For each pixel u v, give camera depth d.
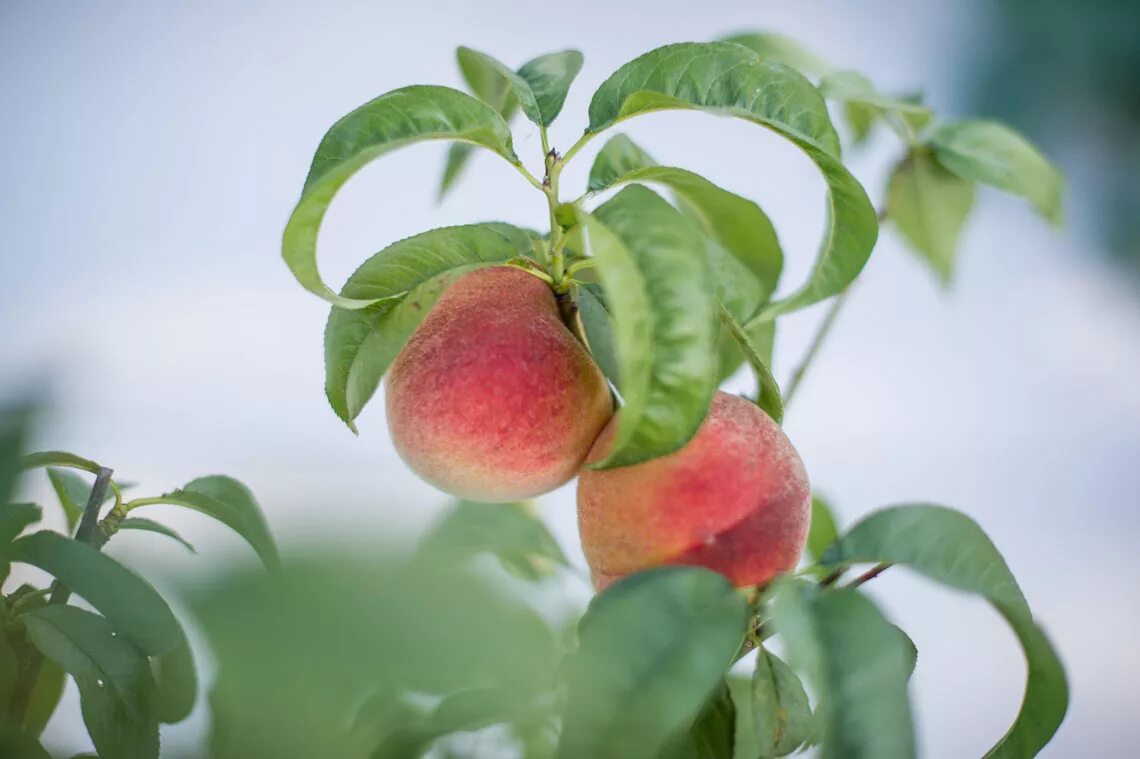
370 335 0.78
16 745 0.75
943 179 0.95
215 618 0.24
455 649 0.26
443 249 0.79
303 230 0.74
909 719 0.70
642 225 0.73
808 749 0.76
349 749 0.30
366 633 0.25
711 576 0.73
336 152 0.74
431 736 0.78
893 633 0.71
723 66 0.78
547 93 0.80
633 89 0.78
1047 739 0.74
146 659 0.76
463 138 0.77
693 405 0.73
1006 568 0.73
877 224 0.79
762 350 0.83
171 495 0.80
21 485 0.55
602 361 0.81
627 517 0.77
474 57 0.84
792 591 0.72
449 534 0.86
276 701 0.27
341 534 0.26
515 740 0.81
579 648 0.72
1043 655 0.73
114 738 0.76
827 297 0.81
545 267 0.81
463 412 0.78
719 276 0.82
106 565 0.76
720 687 0.76
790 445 0.79
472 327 0.78
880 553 0.74
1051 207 0.94
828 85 0.92
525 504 0.88
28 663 0.78
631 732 0.71
